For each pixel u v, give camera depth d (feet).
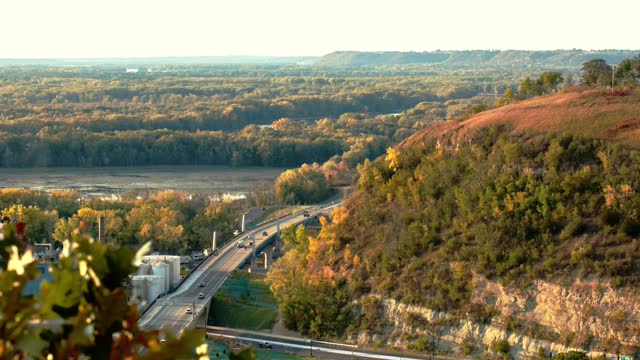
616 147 344.49
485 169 368.48
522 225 335.26
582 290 306.55
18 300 29.19
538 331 307.37
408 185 395.75
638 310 294.25
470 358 311.68
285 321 357.20
